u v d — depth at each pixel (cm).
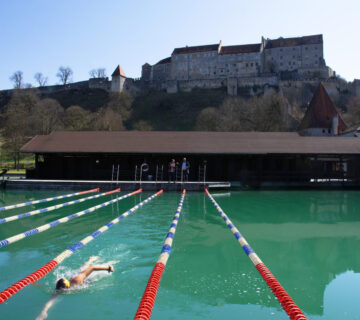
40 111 7319
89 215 1245
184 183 2205
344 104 8562
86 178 2634
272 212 1406
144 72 12006
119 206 1495
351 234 1009
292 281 629
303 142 2633
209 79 10056
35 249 787
